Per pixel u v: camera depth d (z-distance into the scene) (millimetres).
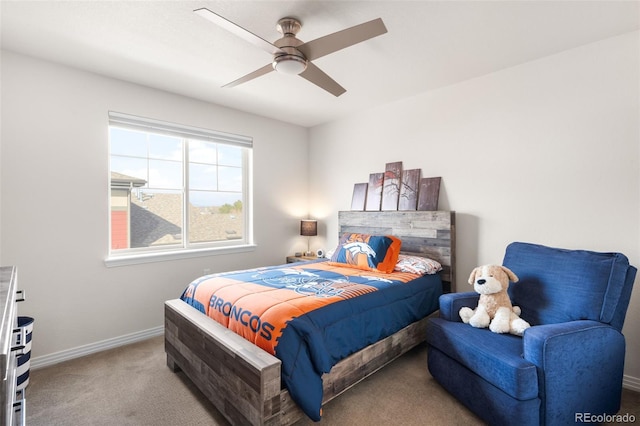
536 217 2482
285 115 3932
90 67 2582
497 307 1999
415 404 1915
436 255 2971
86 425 1733
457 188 2953
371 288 2234
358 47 2270
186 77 2785
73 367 2395
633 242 2072
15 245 2338
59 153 2514
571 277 1868
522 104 2547
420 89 3094
